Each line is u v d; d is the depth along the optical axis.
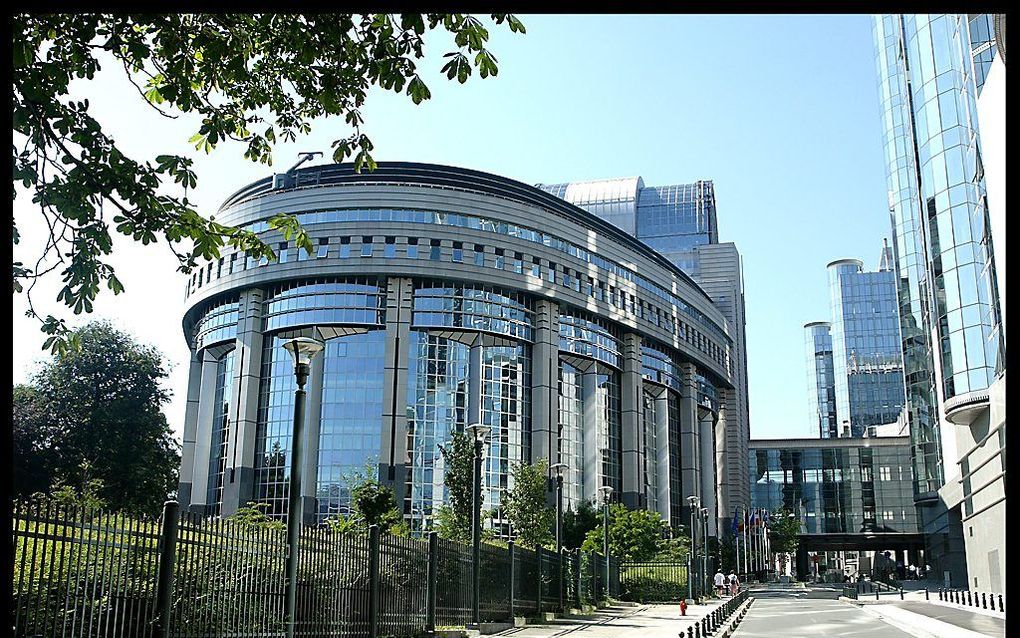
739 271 164.62
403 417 83.94
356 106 10.44
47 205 9.03
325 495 82.88
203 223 10.11
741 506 132.75
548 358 93.56
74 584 9.56
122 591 10.24
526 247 93.25
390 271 86.00
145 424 56.09
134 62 9.83
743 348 157.12
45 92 9.00
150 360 58.06
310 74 10.20
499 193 99.44
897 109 92.19
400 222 87.50
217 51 9.61
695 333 120.94
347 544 16.81
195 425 95.75
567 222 98.25
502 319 90.81
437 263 87.50
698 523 107.00
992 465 49.91
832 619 40.69
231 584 12.59
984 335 53.91
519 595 30.16
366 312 86.06
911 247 85.94
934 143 60.12
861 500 140.12
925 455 80.00
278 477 83.75
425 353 87.44
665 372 112.50
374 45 9.58
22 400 54.22
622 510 72.69
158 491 57.59
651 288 110.94
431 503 83.06
